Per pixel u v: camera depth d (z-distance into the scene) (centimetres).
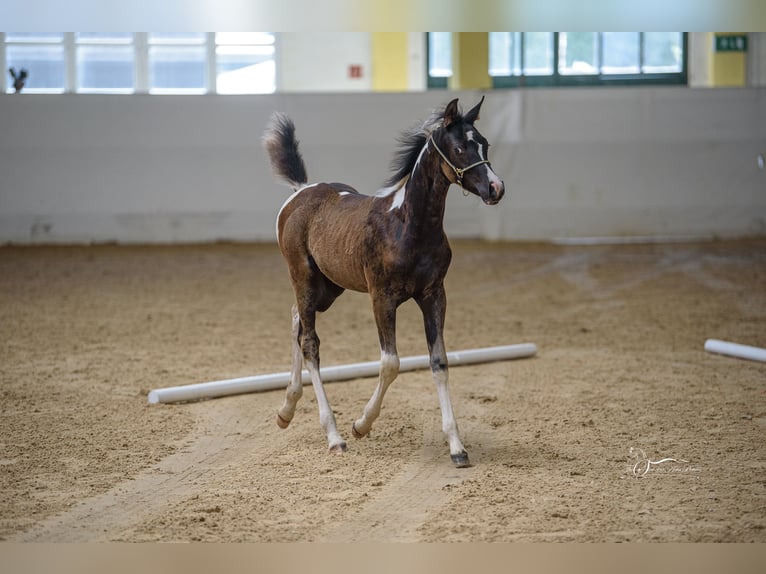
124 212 1703
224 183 1716
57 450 584
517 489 497
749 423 628
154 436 618
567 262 1502
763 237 1742
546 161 1722
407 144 544
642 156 1722
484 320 1061
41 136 1670
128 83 2183
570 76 2206
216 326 1028
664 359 848
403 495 493
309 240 593
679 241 1722
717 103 1712
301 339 619
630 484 504
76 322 1043
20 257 1553
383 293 538
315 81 2200
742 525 441
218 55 2183
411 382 768
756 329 982
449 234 1762
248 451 584
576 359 853
